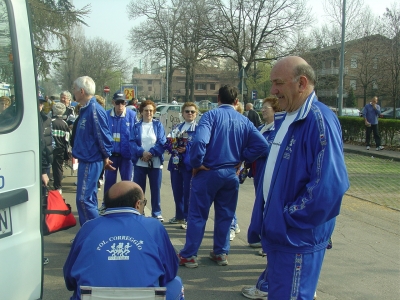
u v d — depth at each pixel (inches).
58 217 163.2
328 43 1402.6
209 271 180.9
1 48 105.2
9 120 104.0
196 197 178.9
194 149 168.2
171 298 99.7
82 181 195.9
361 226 248.2
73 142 209.5
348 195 328.5
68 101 417.7
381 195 327.9
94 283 89.4
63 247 206.5
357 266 188.2
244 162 203.0
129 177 268.1
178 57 1640.0
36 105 111.1
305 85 103.4
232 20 1379.2
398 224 252.5
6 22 105.7
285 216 97.6
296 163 99.3
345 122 708.0
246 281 171.6
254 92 1290.6
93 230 96.4
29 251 107.4
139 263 91.8
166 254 99.5
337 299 156.0
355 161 523.2
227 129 174.7
